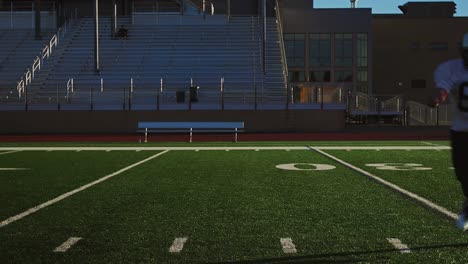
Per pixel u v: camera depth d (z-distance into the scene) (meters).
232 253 4.61
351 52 44.97
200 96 27.84
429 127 30.30
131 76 30.48
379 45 51.69
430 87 51.41
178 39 34.66
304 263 4.29
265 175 10.07
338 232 5.36
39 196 7.71
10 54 33.31
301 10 44.97
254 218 6.07
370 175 10.00
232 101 27.81
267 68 31.47
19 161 13.07
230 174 10.25
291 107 26.78
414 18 51.53
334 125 26.84
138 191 8.14
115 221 5.95
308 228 5.54
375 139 22.12
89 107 26.67
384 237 5.14
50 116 26.66
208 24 36.56
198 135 24.73
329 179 9.45
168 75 30.62
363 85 44.94
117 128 26.67
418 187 8.42
